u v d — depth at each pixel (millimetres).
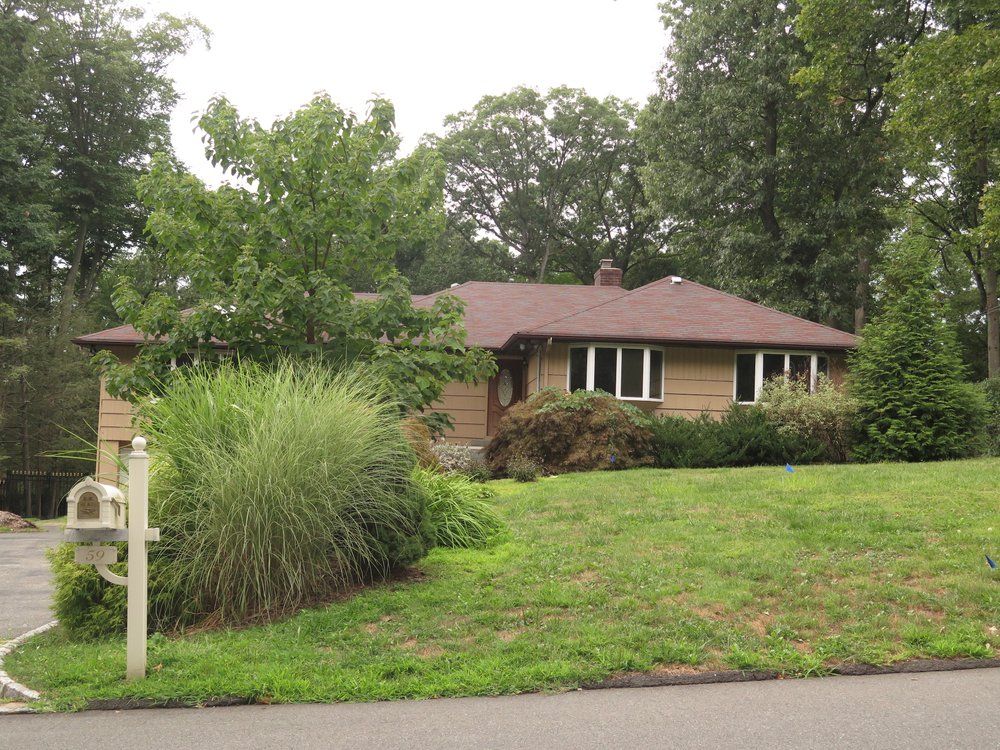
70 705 5340
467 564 8469
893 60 28266
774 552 8383
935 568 7684
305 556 7336
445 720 5008
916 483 11867
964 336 41031
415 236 11547
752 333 21406
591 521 10211
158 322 10562
